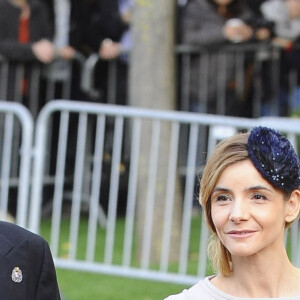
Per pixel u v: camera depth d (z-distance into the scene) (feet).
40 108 48.47
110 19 50.29
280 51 48.70
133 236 43.42
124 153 43.14
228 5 48.34
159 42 41.81
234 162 16.67
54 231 38.83
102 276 38.81
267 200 16.69
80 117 37.86
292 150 16.85
